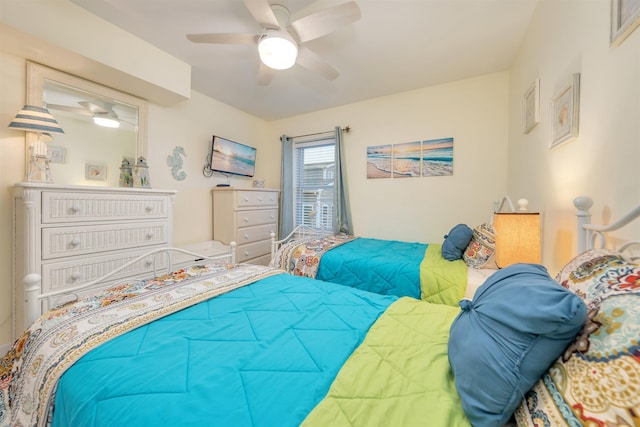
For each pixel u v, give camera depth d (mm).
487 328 644
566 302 517
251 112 3771
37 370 766
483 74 2678
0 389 897
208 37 1728
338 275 2129
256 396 636
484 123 2703
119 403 614
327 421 565
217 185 3338
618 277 603
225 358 787
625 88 919
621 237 928
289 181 3908
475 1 1708
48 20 1636
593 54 1128
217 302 1196
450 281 1709
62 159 2002
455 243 2039
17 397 790
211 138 3258
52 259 1640
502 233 1459
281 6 1705
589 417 418
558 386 496
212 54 2312
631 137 888
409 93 3064
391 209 3211
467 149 2787
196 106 3080
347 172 3492
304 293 1325
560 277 867
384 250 2434
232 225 3115
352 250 2422
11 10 1510
